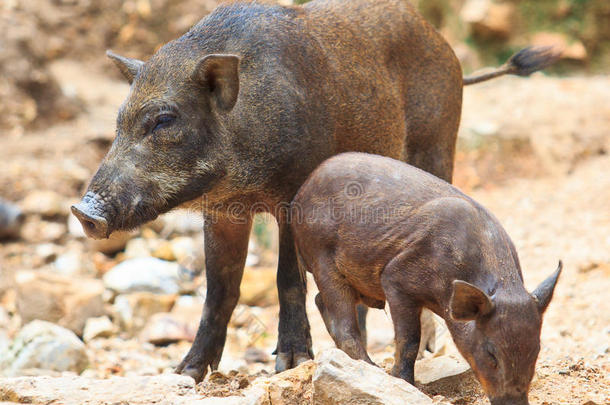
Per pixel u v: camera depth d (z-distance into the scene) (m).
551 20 31.55
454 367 10.07
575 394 9.65
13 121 27.48
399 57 12.29
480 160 25.25
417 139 12.65
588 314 15.00
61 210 23.45
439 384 9.91
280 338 11.18
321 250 9.55
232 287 11.52
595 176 24.06
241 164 10.28
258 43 10.55
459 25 32.31
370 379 8.37
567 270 17.78
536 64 14.38
